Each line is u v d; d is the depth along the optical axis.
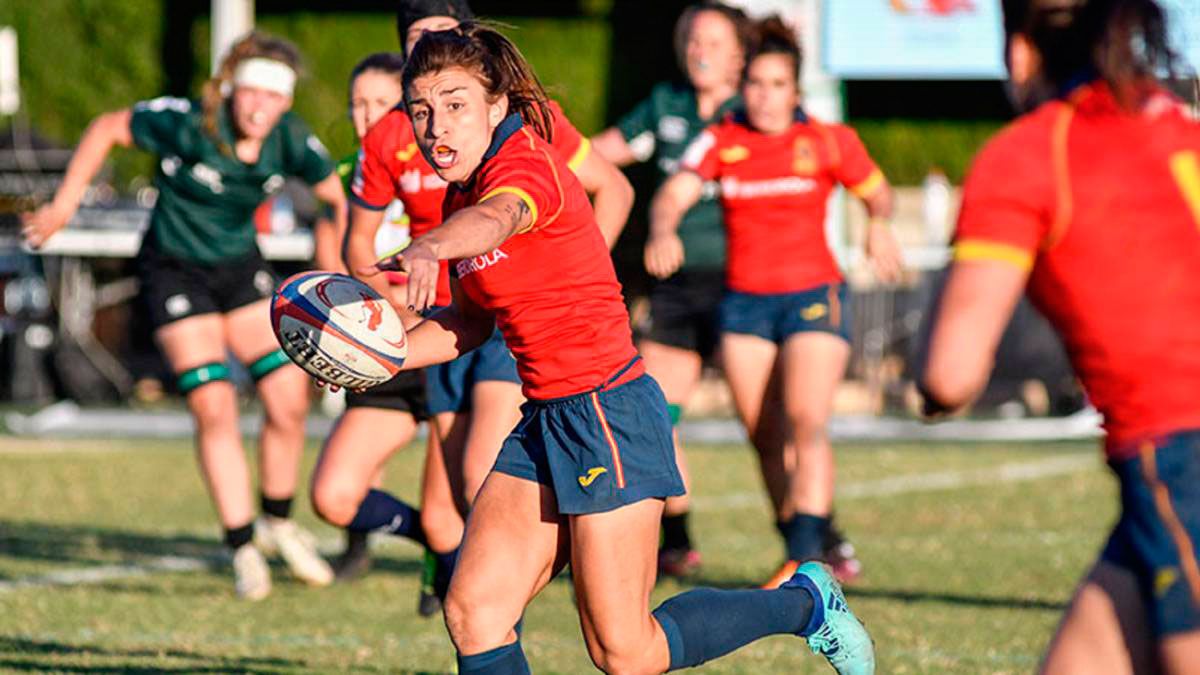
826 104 70.81
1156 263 10.91
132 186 75.31
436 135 14.33
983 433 58.88
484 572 14.80
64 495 42.25
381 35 76.44
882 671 20.86
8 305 63.25
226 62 27.70
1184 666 10.83
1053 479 45.94
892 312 64.69
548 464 14.86
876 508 40.28
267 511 29.20
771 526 37.75
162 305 28.41
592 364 14.84
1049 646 11.56
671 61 75.50
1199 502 10.82
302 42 76.81
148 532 36.38
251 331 28.91
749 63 27.44
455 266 15.16
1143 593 11.08
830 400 27.23
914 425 60.75
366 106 23.52
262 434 29.28
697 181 27.73
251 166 28.08
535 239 14.60
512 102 14.80
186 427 58.47
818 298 27.41
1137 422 11.05
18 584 28.75
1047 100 11.51
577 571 14.88
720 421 63.03
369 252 20.95
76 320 64.19
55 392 64.06
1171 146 11.02
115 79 76.50
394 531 23.20
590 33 75.94
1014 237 10.98
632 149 31.25
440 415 20.84
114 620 25.05
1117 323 10.98
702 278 30.09
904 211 75.75
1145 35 11.04
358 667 21.17
